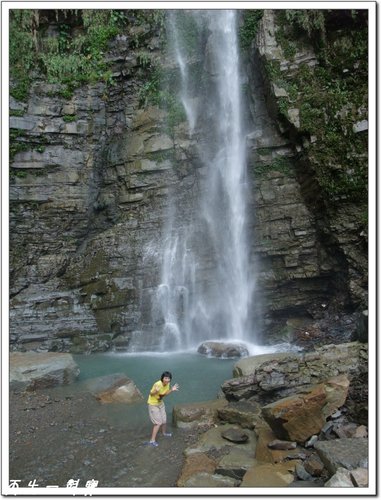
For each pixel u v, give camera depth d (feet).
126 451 24.11
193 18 59.11
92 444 25.16
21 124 54.13
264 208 49.55
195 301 52.13
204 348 45.88
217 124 55.98
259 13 53.36
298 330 46.78
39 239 55.72
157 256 54.03
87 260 55.52
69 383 35.88
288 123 46.62
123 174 57.77
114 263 54.34
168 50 59.11
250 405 26.50
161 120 57.72
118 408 30.55
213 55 56.65
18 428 27.58
